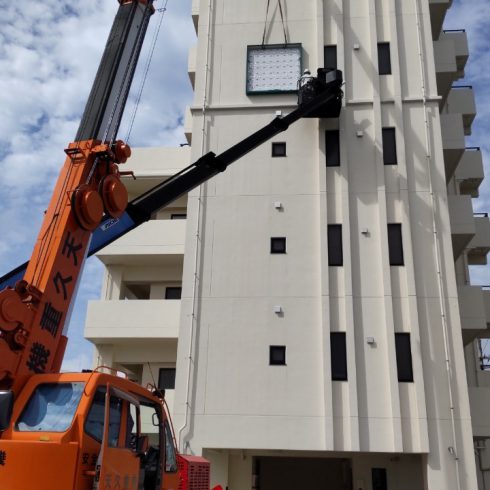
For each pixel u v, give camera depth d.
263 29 23.20
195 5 26.16
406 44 22.39
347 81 21.94
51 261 8.34
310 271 19.95
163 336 22.89
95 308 23.52
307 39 22.83
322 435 18.14
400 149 20.97
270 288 19.94
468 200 22.56
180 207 27.39
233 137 22.02
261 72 22.58
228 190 21.23
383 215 20.16
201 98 22.56
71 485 6.32
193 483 11.38
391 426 18.00
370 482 20.11
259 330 19.50
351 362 18.64
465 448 17.83
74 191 8.79
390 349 18.70
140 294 28.92
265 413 18.58
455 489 17.44
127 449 7.28
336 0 22.97
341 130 21.31
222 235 20.73
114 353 24.38
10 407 6.47
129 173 10.05
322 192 20.69
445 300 19.36
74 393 7.07
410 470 19.94
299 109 16.45
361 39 22.47
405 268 19.62
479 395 19.45
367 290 19.53
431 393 18.41
